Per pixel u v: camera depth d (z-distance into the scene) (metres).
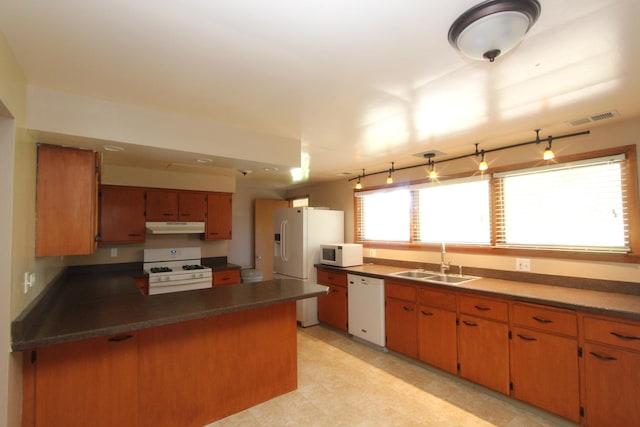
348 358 3.35
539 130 2.58
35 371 1.70
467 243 3.43
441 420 2.26
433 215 3.79
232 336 2.37
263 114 2.24
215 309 2.04
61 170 2.10
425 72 1.62
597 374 2.01
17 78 1.51
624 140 2.37
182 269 4.21
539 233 2.86
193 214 4.57
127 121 2.06
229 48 1.40
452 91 1.86
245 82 1.74
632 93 1.88
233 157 2.50
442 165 3.65
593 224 2.54
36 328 1.66
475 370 2.66
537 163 2.85
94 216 2.29
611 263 2.43
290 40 1.33
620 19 1.20
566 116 2.26
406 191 4.13
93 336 1.62
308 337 4.00
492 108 2.11
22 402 1.66
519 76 1.67
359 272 3.77
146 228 4.20
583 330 2.07
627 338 1.90
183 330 2.16
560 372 2.17
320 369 3.09
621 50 1.42
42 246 2.01
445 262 3.57
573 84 1.77
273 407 2.43
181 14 1.16
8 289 1.44
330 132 2.65
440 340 2.93
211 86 1.79
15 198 1.50
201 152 2.34
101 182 3.87
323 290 2.65
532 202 2.91
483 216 3.30
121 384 1.93
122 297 2.41
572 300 2.18
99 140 1.99
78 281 3.28
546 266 2.78
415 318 3.15
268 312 2.56
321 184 5.62
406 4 1.10
